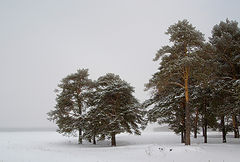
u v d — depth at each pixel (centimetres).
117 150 1834
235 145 1992
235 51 2066
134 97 2931
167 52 2025
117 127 2588
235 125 3156
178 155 1473
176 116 2442
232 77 2152
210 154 1485
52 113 2953
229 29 2258
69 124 2909
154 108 2452
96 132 2722
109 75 3005
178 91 2258
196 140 3047
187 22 1997
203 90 2153
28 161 1118
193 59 1712
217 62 2078
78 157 1355
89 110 2755
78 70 3155
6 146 2108
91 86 3108
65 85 3036
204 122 2567
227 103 2111
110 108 2780
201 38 1906
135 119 2817
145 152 1611
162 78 1944
